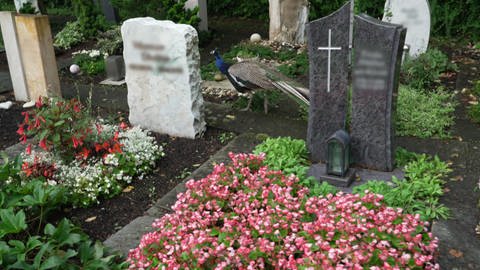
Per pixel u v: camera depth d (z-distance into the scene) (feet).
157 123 19.11
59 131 15.47
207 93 23.73
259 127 19.35
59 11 45.68
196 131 18.60
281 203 11.44
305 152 16.19
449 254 11.46
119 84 25.40
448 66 24.86
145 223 13.37
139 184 15.70
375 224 10.56
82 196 14.57
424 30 25.20
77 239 11.42
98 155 16.34
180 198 12.41
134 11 31.40
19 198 12.69
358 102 14.51
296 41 31.99
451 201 13.64
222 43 33.42
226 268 9.71
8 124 20.89
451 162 15.74
